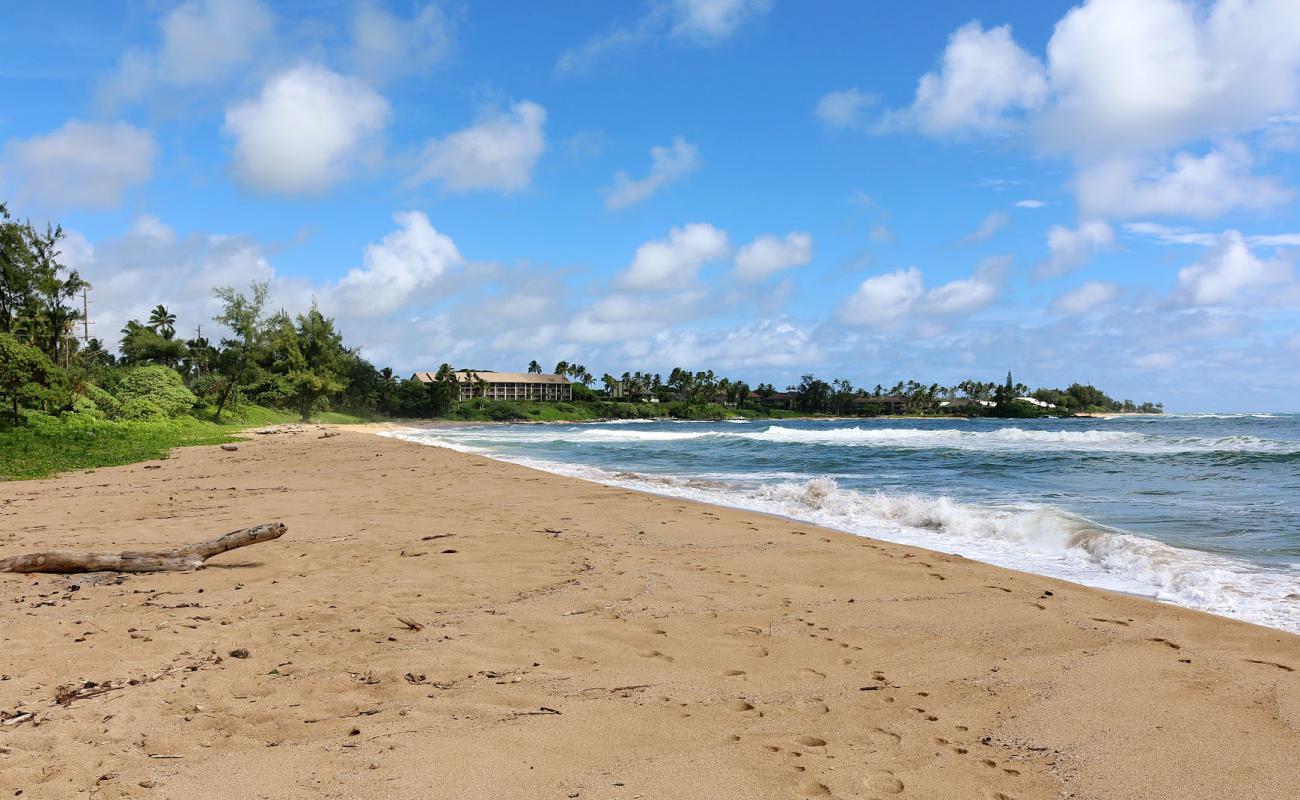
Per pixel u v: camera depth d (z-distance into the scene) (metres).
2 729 3.39
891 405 188.88
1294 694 3.91
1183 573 6.83
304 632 4.95
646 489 14.75
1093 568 7.40
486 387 149.50
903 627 5.20
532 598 5.93
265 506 11.48
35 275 42.75
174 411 46.69
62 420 31.56
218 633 4.92
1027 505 11.98
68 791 2.84
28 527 9.37
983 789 2.92
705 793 2.85
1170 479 15.98
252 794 2.82
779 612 5.56
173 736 3.33
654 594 6.09
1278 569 7.08
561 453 27.36
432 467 19.11
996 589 6.28
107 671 4.16
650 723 3.53
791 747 3.29
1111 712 3.70
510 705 3.73
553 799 2.79
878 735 3.43
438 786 2.88
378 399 103.88
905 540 9.05
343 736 3.35
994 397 192.25
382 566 7.12
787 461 22.47
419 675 4.14
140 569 6.77
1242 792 2.89
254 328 56.00
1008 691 4.00
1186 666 4.38
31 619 5.22
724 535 8.90
